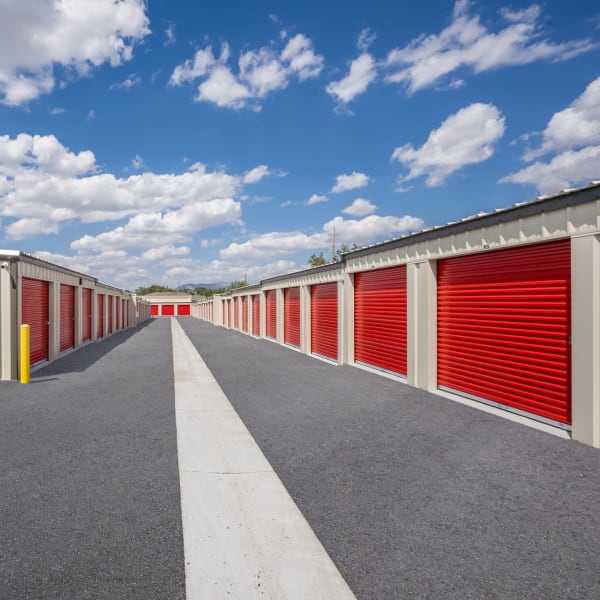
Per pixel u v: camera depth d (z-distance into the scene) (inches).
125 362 472.7
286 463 167.0
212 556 104.7
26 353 339.6
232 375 379.9
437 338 301.1
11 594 90.7
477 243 252.4
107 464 166.1
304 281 572.1
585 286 185.3
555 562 102.1
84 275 666.8
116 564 101.5
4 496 137.9
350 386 321.1
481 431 203.9
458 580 95.5
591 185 180.1
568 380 201.5
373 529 117.4
